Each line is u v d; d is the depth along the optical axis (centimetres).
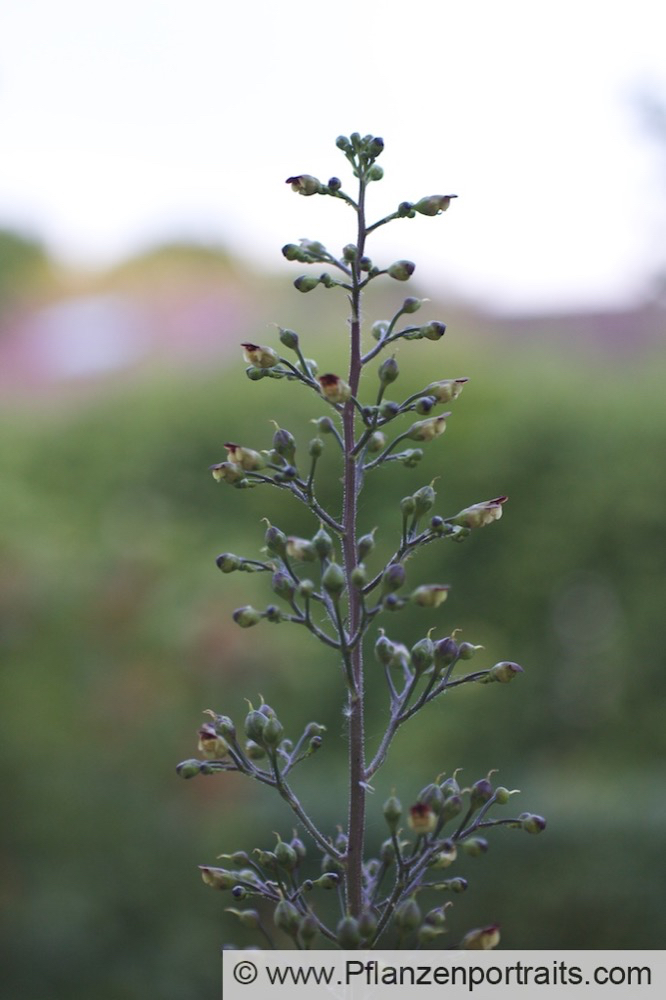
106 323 1692
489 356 1234
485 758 1045
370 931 217
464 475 1091
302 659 767
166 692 678
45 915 622
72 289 2044
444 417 239
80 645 677
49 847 650
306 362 248
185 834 673
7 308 1931
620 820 774
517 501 1087
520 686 1068
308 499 242
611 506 1071
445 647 235
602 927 766
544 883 769
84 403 1248
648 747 1053
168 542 788
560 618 1088
